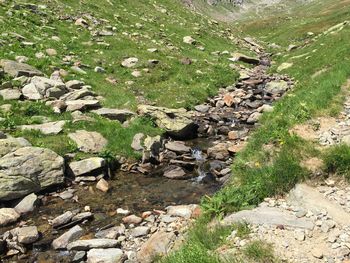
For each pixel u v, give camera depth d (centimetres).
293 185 1209
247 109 2814
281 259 889
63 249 1251
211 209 1147
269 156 1419
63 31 3581
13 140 1708
